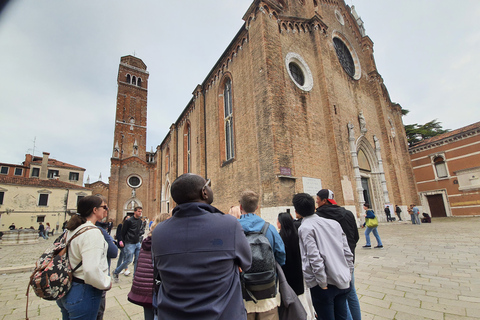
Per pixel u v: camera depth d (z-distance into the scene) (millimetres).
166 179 33500
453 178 23297
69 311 2494
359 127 19469
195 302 1658
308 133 14344
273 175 11562
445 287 4859
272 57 13484
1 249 15500
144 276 3379
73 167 43531
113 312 4719
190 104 25156
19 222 31344
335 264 2867
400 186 22188
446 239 9953
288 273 3361
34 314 4695
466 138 22672
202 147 20891
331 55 19141
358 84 21406
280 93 13055
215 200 17719
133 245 7016
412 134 37406
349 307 3500
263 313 2578
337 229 3115
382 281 5484
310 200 3273
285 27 15805
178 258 1779
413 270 6082
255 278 2580
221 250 1827
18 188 32031
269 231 2943
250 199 3148
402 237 11289
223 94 19062
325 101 15945
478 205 21453
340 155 15062
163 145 37562
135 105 46531
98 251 2619
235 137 15914
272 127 12008
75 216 2920
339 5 23047
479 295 4367
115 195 39000
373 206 19109
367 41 24578
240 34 16281
